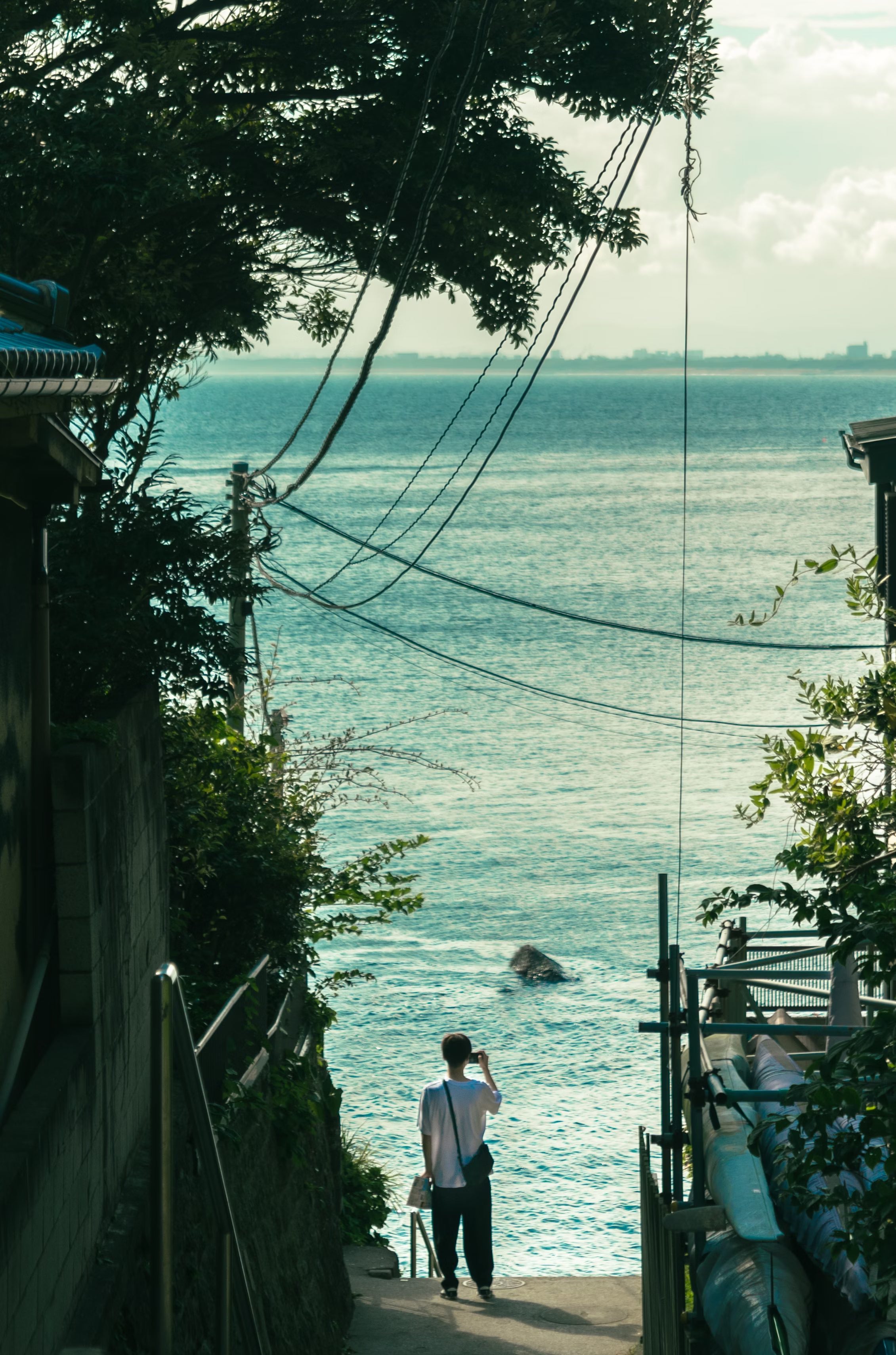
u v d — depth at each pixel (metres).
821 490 170.75
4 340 5.60
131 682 9.82
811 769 9.34
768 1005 13.41
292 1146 10.25
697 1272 8.64
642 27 14.95
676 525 136.50
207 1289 7.68
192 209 16.64
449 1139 12.88
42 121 13.29
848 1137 5.23
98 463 7.00
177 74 14.44
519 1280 13.91
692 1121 8.57
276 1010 12.30
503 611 91.81
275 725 16.66
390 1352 11.49
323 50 16.09
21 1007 6.04
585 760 57.47
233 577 10.64
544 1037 29.89
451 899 40.16
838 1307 7.78
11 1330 4.73
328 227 17.44
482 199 16.67
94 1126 6.42
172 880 12.59
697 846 45.34
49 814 6.78
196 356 18.22
